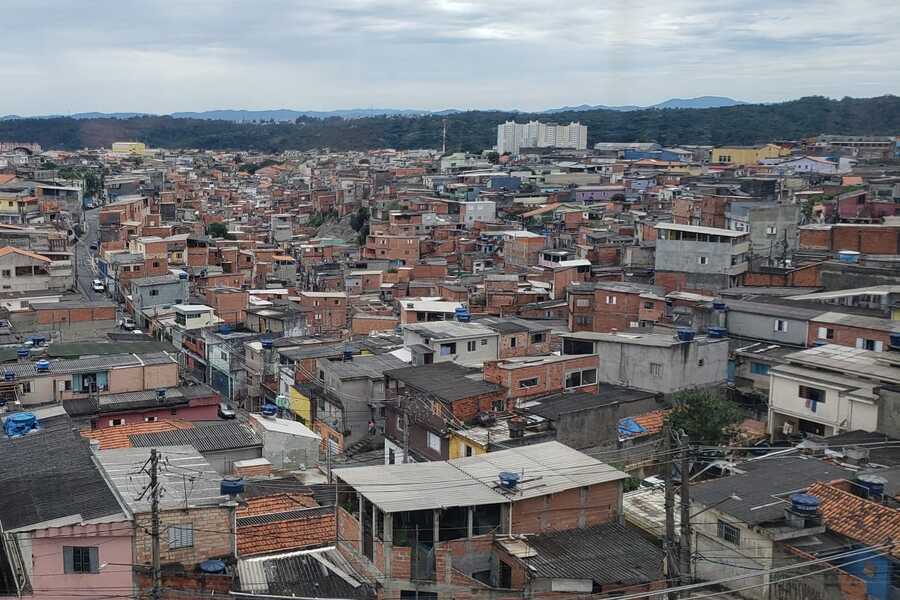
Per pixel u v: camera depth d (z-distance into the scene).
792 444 53.97
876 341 68.19
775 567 35.94
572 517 39.53
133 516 35.28
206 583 35.38
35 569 34.22
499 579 37.34
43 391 68.44
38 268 117.38
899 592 33.56
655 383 65.12
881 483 39.41
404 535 37.00
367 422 70.19
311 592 36.31
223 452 55.38
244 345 89.19
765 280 97.94
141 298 112.69
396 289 124.00
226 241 158.12
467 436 54.72
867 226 109.31
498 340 75.50
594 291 95.19
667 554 32.09
